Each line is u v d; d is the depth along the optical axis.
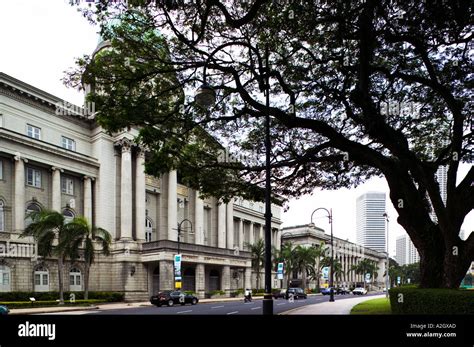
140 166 48.34
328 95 15.91
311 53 14.91
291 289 48.78
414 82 14.95
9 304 30.97
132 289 44.00
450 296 11.64
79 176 44.94
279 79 14.66
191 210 58.19
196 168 17.36
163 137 15.46
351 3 12.80
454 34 13.12
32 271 37.75
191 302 37.03
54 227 34.50
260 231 79.38
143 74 14.78
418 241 14.14
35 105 41.56
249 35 14.71
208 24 14.10
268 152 14.38
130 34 14.48
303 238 95.25
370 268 103.50
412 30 13.05
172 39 15.01
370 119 13.10
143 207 47.97
